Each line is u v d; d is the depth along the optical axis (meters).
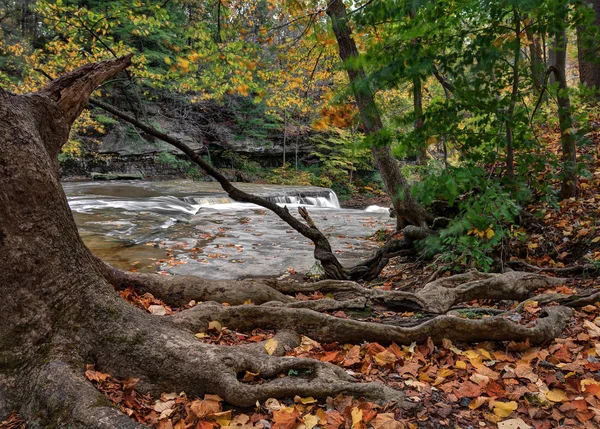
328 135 29.94
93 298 2.56
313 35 5.75
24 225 2.39
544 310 3.54
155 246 8.27
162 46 23.34
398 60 3.56
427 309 3.89
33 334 2.30
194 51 7.32
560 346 3.02
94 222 10.45
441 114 4.10
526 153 5.12
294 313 3.25
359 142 4.33
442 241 5.77
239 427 2.10
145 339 2.50
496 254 5.09
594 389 2.45
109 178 23.02
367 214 14.30
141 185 20.14
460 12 3.76
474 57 3.69
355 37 5.10
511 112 4.52
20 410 2.09
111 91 23.47
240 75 7.55
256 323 3.24
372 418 2.19
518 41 3.68
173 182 22.23
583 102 7.84
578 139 5.22
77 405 1.98
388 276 6.24
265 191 19.77
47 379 2.13
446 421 2.25
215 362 2.42
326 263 5.42
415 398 2.42
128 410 2.12
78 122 20.09
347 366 2.83
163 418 2.14
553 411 2.33
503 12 3.65
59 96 3.01
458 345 3.16
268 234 9.96
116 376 2.39
